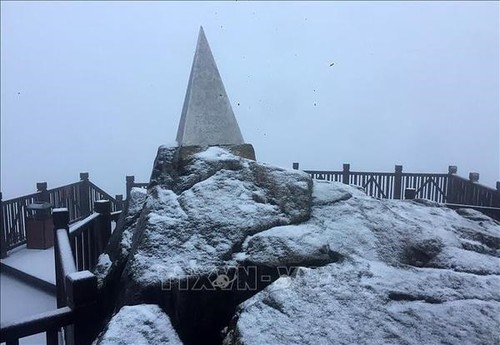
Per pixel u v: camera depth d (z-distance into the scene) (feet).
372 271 9.78
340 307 8.39
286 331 7.73
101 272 13.02
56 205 27.76
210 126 15.19
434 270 10.11
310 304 8.46
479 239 12.95
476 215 15.90
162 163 14.11
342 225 11.80
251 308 8.46
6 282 21.17
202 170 12.96
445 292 9.06
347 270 9.71
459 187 28.73
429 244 11.46
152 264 9.99
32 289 20.35
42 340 15.65
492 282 9.57
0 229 22.90
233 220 11.11
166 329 8.27
